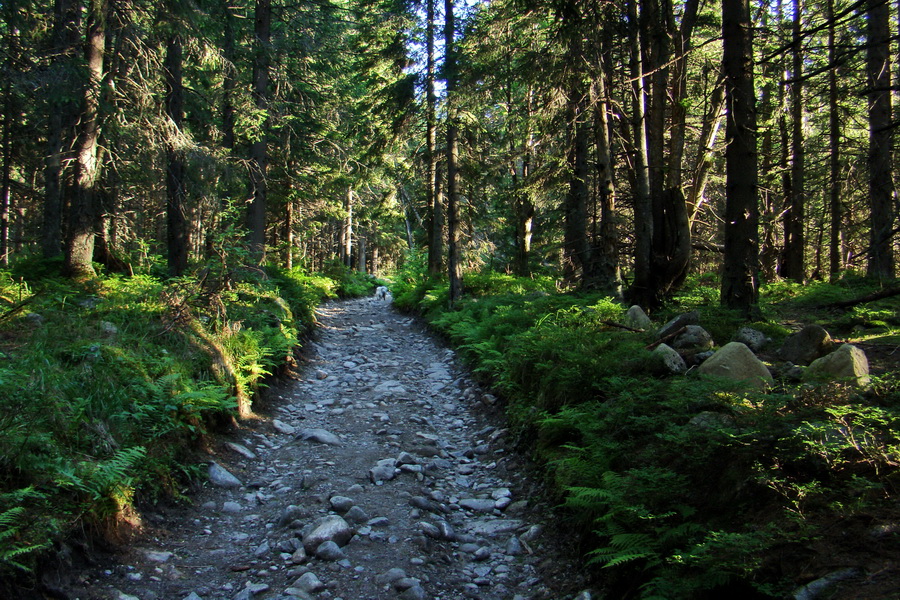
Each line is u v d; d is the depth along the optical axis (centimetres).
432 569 443
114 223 1691
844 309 898
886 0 481
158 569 419
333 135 2288
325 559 445
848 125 1639
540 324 911
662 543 363
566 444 539
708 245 1262
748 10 764
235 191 1609
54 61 1026
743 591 306
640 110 1028
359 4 1920
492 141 1862
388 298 2827
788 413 413
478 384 979
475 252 2230
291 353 1066
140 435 535
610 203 1155
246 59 1641
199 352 750
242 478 611
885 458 334
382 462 641
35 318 704
